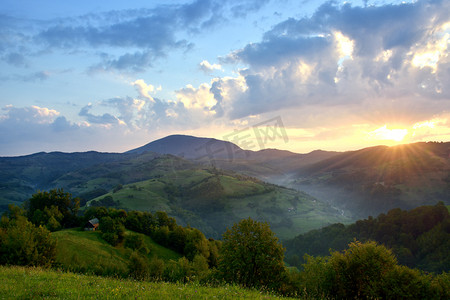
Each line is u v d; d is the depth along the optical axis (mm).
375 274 26891
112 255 69812
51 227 90750
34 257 34281
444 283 25797
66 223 104562
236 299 10523
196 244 81688
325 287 28422
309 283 31812
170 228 108062
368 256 27828
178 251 90812
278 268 31062
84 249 68250
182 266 41281
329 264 30016
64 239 71562
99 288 10719
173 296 10039
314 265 35625
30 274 13867
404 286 25344
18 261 32906
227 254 32156
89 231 86312
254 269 31203
